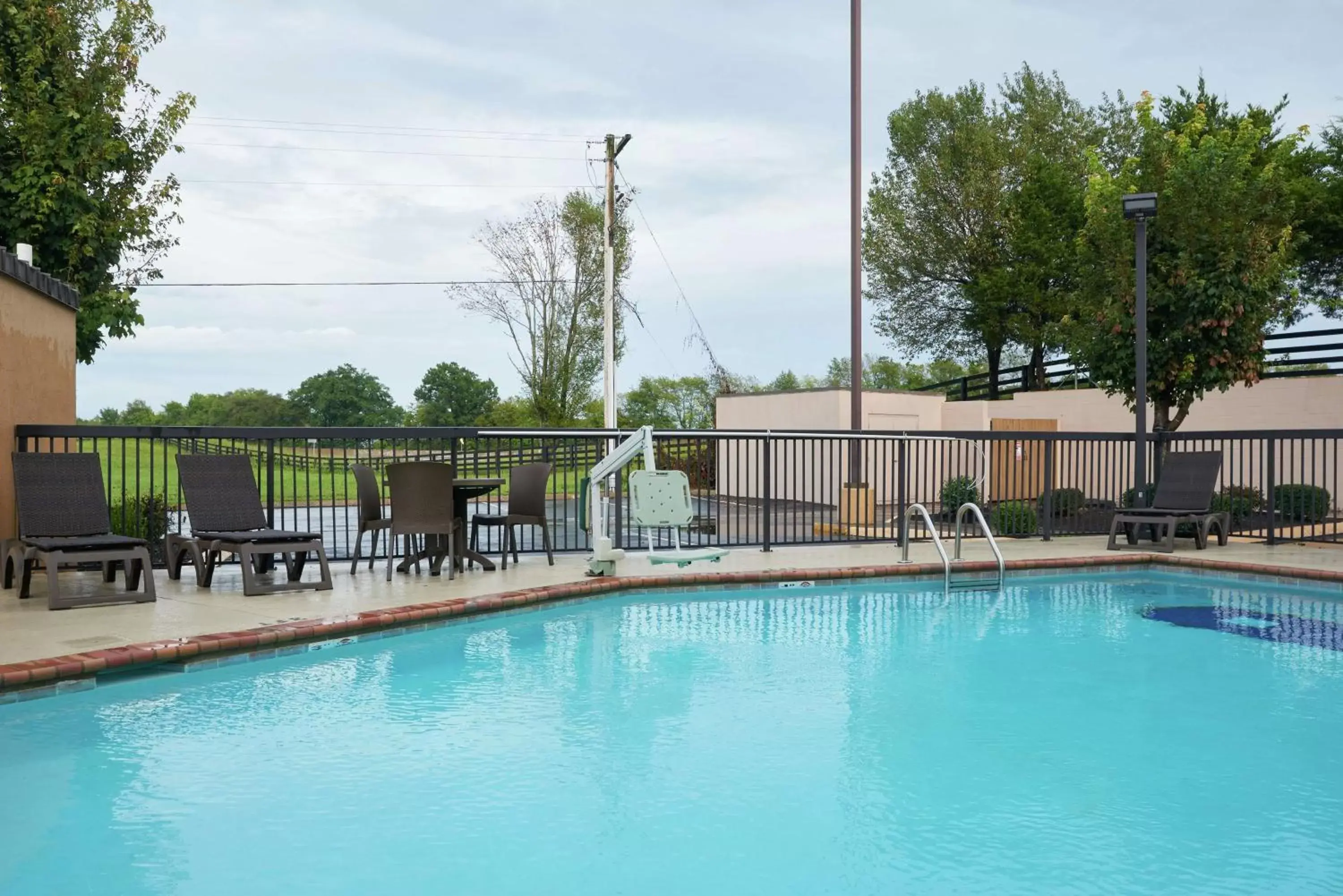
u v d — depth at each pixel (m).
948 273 32.22
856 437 11.40
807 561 10.27
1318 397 17.48
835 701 5.25
